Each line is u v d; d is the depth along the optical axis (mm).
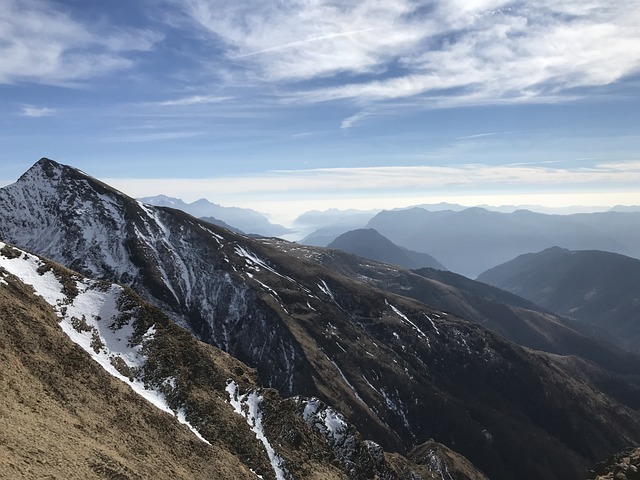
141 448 34406
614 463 36719
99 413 35344
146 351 50344
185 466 36375
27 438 25344
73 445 27906
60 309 49750
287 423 54250
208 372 54750
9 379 30828
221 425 46688
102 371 41875
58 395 33812
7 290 44750
